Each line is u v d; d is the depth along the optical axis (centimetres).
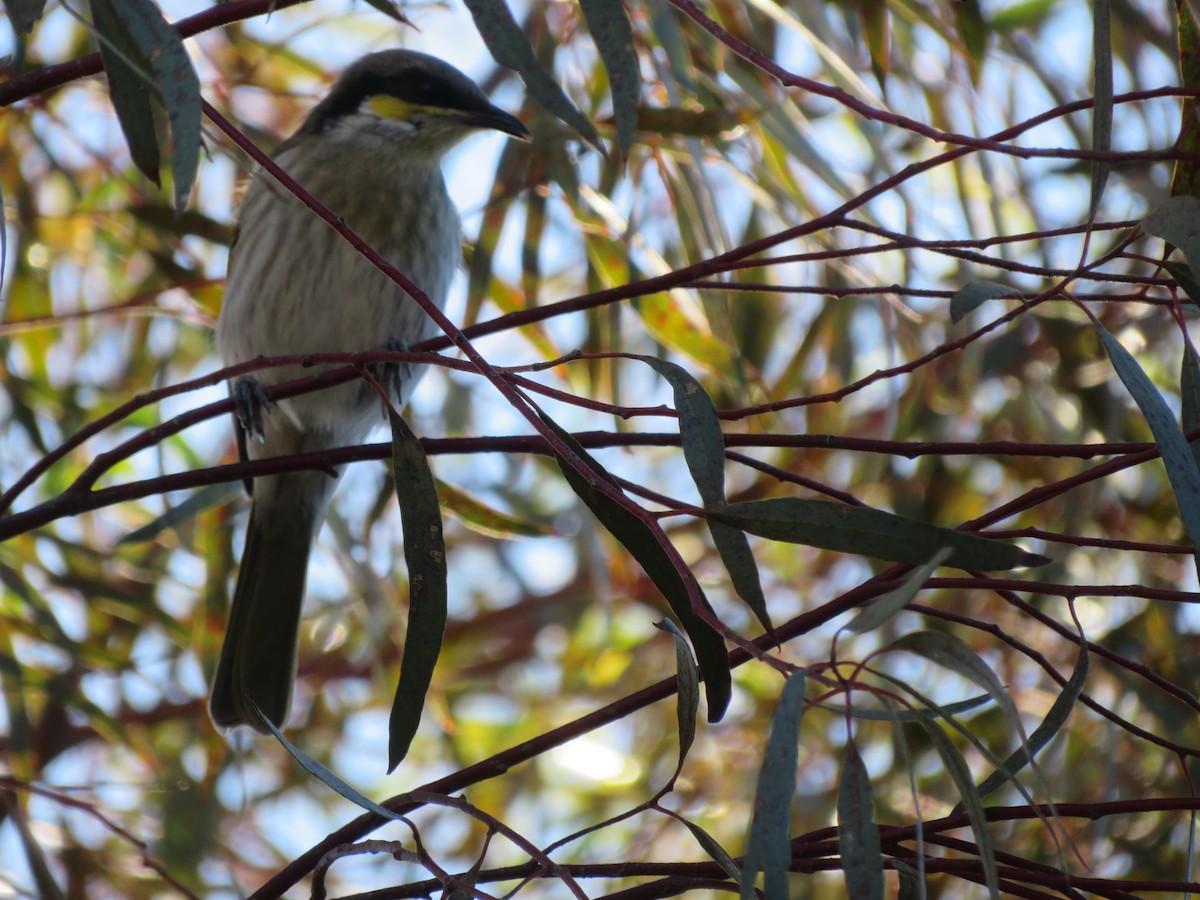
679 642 446
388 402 478
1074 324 950
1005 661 951
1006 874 466
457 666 1272
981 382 995
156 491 582
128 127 456
